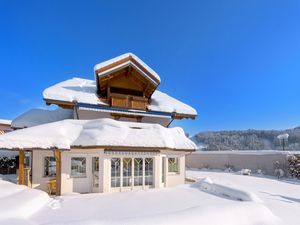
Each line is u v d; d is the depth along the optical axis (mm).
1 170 23359
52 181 14898
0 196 10023
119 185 15523
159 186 16578
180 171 18562
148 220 7543
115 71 20922
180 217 7906
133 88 23062
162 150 17438
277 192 15703
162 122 23500
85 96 20484
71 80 25453
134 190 14719
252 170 30172
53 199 11484
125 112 20859
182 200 11188
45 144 13852
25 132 14539
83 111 20828
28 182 15125
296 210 10430
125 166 15891
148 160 16703
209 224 7801
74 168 15680
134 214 8711
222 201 10836
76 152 15562
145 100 21766
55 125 16188
